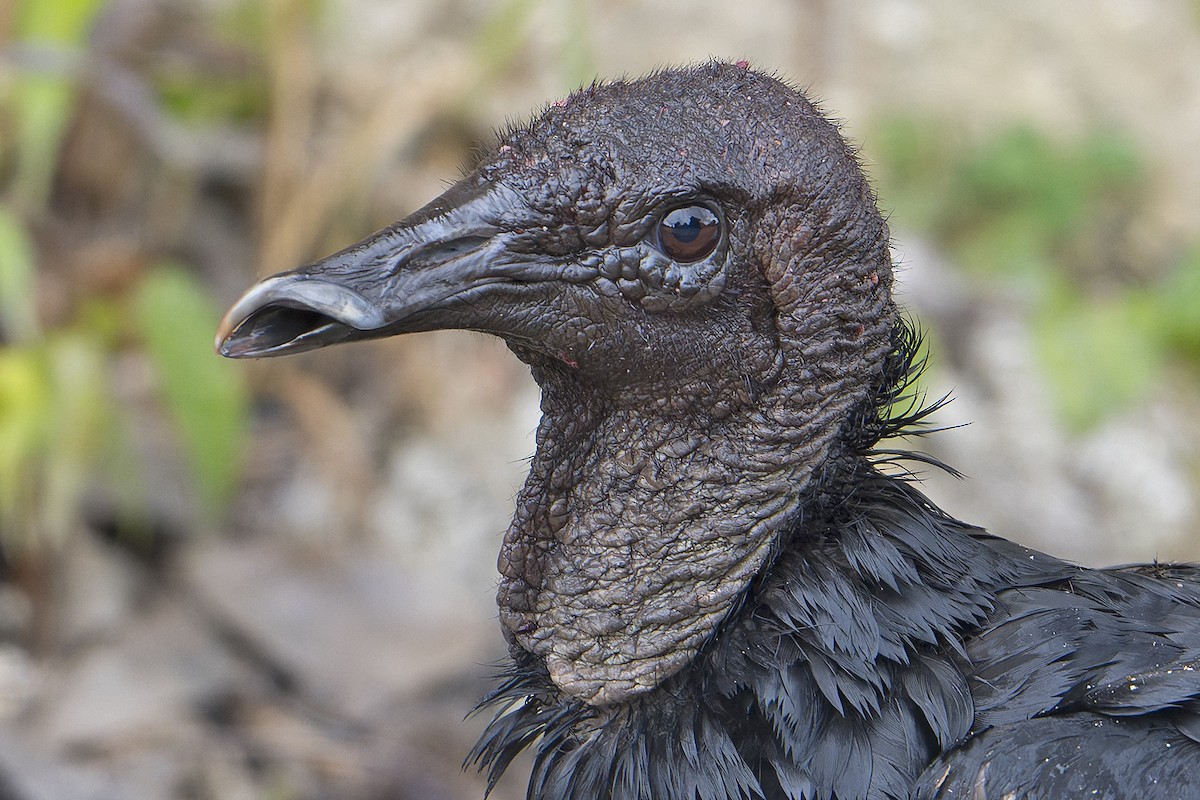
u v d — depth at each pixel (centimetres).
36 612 1155
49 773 1027
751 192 581
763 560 599
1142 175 1609
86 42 1323
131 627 1153
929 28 1716
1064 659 570
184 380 1151
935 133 1587
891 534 597
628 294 592
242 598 1159
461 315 594
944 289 1456
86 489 1203
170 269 1232
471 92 1388
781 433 597
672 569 606
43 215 1312
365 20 1583
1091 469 1370
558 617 625
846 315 590
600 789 593
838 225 585
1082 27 1756
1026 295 1459
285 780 1050
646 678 606
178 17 1433
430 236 589
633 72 1593
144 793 1024
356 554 1218
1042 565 621
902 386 628
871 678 568
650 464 608
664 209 586
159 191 1356
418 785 1050
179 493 1228
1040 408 1398
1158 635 580
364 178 1330
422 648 1139
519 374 1374
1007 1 1769
